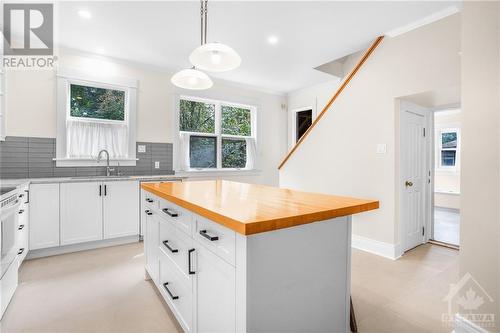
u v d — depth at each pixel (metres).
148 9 2.58
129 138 3.90
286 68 4.21
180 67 4.11
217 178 4.84
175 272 1.67
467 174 1.56
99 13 2.65
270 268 1.11
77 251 3.13
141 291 2.18
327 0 2.43
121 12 2.63
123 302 2.01
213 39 3.21
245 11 2.62
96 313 1.87
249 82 4.96
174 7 2.55
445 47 2.54
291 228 1.19
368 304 1.99
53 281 2.36
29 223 2.77
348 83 3.40
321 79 4.78
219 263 1.18
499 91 1.43
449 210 5.83
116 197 3.30
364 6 2.52
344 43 3.32
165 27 2.93
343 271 1.43
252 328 1.05
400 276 2.48
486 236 1.48
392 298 2.08
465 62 1.58
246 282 1.02
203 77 2.14
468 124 1.56
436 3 2.45
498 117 1.44
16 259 2.18
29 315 1.84
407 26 2.82
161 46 3.40
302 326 1.24
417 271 2.60
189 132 4.55
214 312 1.23
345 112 3.44
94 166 3.66
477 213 1.52
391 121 2.96
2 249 1.87
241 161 5.23
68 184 3.00
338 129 3.52
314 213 1.13
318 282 1.31
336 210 1.22
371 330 1.69
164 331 1.68
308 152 3.95
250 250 1.04
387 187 3.00
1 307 1.81
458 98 2.96
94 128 3.68
